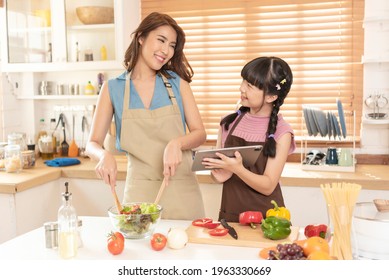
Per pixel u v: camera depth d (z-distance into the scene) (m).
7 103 3.44
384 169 2.89
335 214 1.27
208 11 3.30
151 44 1.92
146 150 2.00
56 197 3.02
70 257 1.38
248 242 1.47
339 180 2.61
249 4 3.22
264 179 1.79
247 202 1.91
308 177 2.65
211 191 2.77
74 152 3.49
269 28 3.21
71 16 3.22
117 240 1.41
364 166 3.00
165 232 1.62
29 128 3.60
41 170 2.99
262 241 1.48
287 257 1.26
